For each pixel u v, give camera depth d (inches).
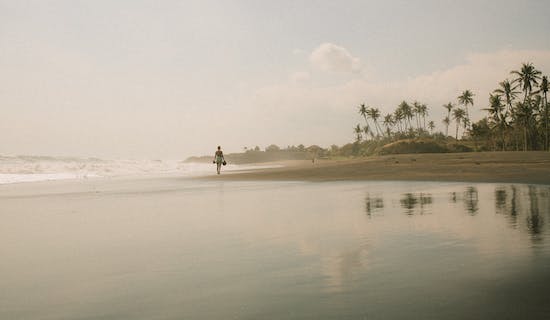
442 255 161.5
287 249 181.3
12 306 114.4
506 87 3698.3
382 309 105.2
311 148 6343.5
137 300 117.9
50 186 742.5
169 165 1958.7
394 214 282.4
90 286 132.2
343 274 138.8
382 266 147.4
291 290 123.4
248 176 954.7
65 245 201.3
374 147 5054.1
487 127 4010.8
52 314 108.0
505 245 176.9
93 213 333.1
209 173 1314.0
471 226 226.5
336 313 103.6
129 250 187.3
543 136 3688.5
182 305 112.9
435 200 363.9
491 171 788.0
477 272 136.3
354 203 357.4
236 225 253.0
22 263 164.9
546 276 130.0
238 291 123.9
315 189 535.2
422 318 98.3
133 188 641.6
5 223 280.2
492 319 96.7
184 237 217.0
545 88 3371.1
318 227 237.1
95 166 1590.8
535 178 617.0
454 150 3590.1
